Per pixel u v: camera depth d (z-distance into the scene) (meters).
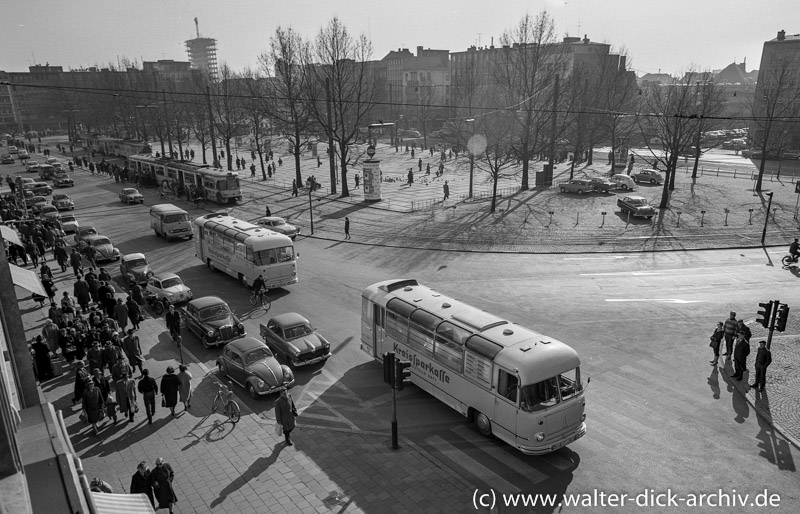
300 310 25.73
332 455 14.91
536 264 32.66
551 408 14.03
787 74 75.44
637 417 16.45
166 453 15.05
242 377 18.38
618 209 45.56
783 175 62.78
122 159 90.62
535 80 58.41
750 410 16.83
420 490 13.46
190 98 111.75
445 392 16.70
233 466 14.47
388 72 172.75
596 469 14.17
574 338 22.00
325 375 19.45
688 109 58.47
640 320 23.86
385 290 19.61
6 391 5.09
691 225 40.91
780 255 34.12
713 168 70.88
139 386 16.30
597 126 67.44
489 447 15.22
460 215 45.44
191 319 22.44
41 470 4.62
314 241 39.38
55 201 51.19
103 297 24.27
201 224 32.38
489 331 15.80
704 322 23.62
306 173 75.00
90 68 163.38
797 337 22.11
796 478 13.72
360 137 87.38
